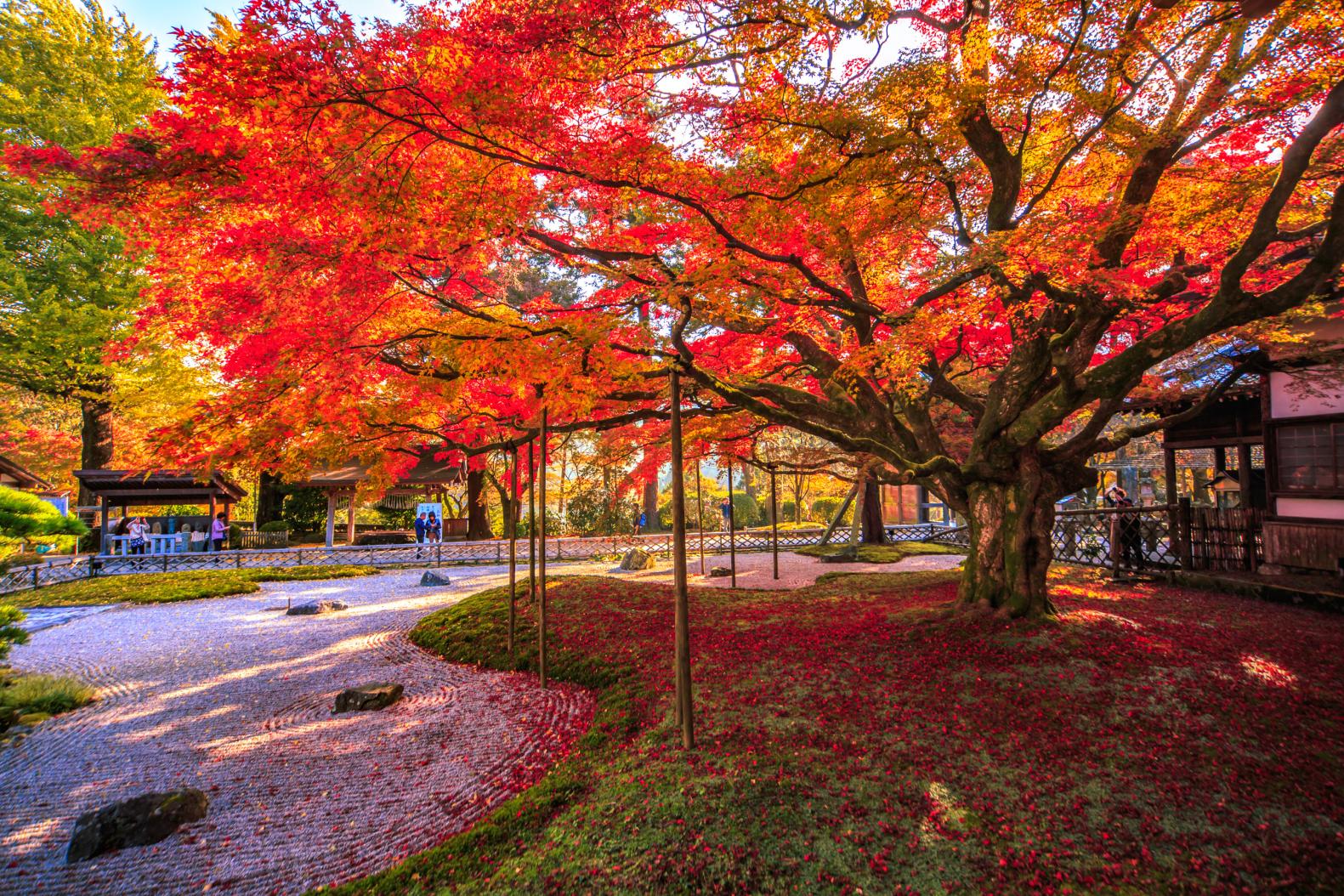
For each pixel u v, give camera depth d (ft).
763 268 20.68
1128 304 18.60
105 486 62.80
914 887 10.48
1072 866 10.59
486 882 11.40
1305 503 29.78
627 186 16.11
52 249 66.54
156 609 41.96
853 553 55.93
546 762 17.03
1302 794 11.92
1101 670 17.99
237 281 19.57
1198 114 15.52
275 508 81.97
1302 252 20.95
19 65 61.72
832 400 28.35
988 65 16.26
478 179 15.75
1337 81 13.73
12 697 22.68
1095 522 42.32
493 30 12.41
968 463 23.97
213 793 16.37
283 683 25.53
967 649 20.39
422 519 72.90
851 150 15.10
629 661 23.45
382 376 24.48
